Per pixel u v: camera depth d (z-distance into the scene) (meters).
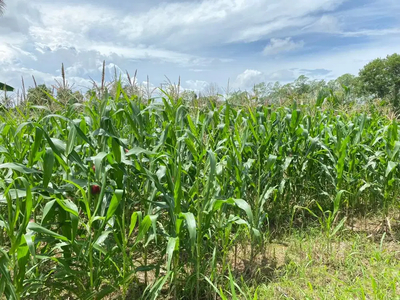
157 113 3.95
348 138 4.38
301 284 3.24
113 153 2.59
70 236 2.52
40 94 4.57
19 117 4.16
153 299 2.58
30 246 1.95
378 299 2.78
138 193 2.93
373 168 4.70
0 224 2.07
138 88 4.67
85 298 2.46
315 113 5.79
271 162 4.07
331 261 3.71
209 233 3.24
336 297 2.88
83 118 3.08
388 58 41.31
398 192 4.98
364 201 5.09
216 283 2.96
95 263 2.55
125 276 2.54
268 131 4.72
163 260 3.44
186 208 2.97
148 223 2.43
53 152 2.39
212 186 2.91
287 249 4.00
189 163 3.58
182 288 3.03
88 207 2.35
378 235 4.44
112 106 3.73
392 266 3.52
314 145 4.72
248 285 3.21
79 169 3.12
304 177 5.12
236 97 5.94
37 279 2.36
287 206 4.89
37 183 2.51
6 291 2.12
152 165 3.07
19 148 3.17
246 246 3.79
